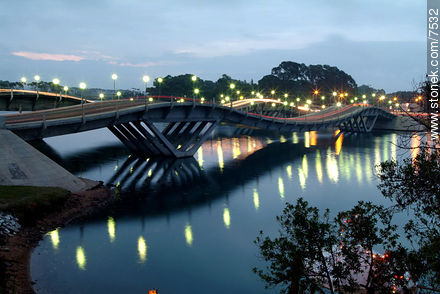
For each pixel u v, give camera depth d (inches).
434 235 666.2
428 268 669.3
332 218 1911.9
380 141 6181.1
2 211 1560.0
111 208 2042.3
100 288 1175.6
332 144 5684.1
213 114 4028.1
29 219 1612.9
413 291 719.1
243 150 4825.3
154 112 3410.4
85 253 1424.7
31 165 2124.8
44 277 1211.9
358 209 760.3
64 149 4318.4
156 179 2874.0
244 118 4522.6
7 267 1205.7
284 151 4800.7
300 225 786.2
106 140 5388.8
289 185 2827.3
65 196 1956.2
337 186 2812.5
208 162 3754.9
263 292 1180.5
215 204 2244.1
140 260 1400.1
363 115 7854.3
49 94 4249.5
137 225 1790.1
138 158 3779.5
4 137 2132.1
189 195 2438.5
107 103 3526.1
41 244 1473.9
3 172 1969.7
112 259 1391.5
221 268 1359.5
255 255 1483.8
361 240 751.1
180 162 3649.1
